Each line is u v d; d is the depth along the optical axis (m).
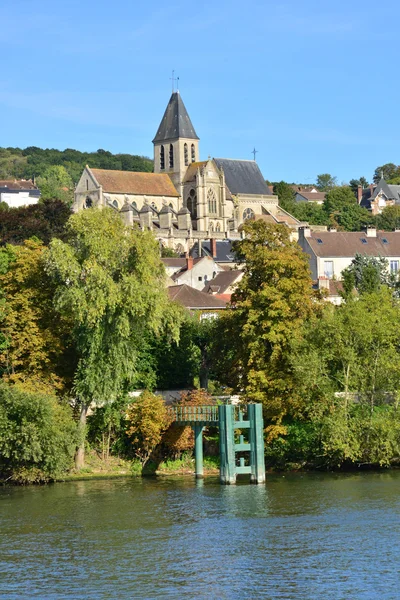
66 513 58.06
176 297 112.25
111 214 73.12
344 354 72.31
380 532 51.59
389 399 75.25
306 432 72.94
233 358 79.12
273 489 64.69
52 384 73.25
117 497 62.91
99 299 67.56
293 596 41.94
